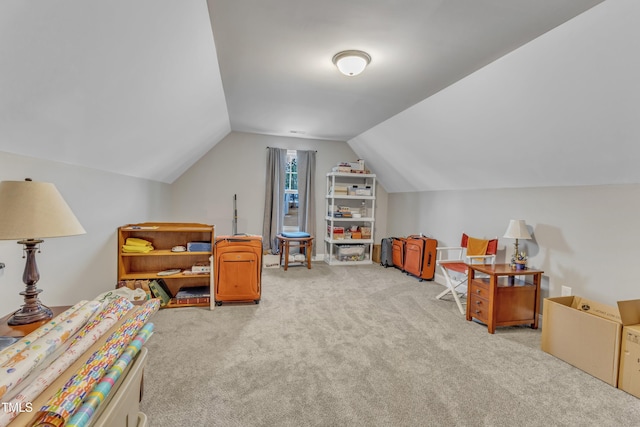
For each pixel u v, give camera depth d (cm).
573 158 246
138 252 294
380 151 495
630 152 209
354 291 383
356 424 156
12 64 103
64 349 86
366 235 560
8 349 79
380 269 504
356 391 183
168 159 361
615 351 192
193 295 317
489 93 255
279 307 321
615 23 158
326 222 575
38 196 112
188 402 169
